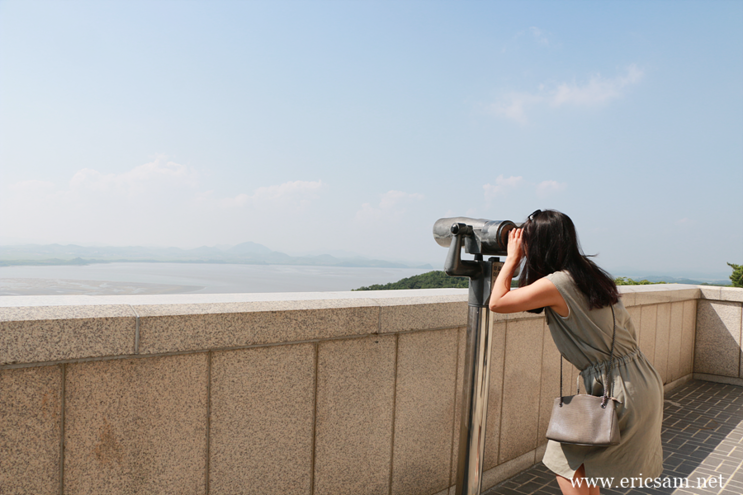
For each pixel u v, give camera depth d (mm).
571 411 2094
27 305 1741
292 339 2336
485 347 2434
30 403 1684
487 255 2463
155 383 1966
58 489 1751
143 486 1947
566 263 2184
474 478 2447
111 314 1812
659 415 2152
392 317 2777
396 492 2930
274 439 2338
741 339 7156
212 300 2232
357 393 2682
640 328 5914
